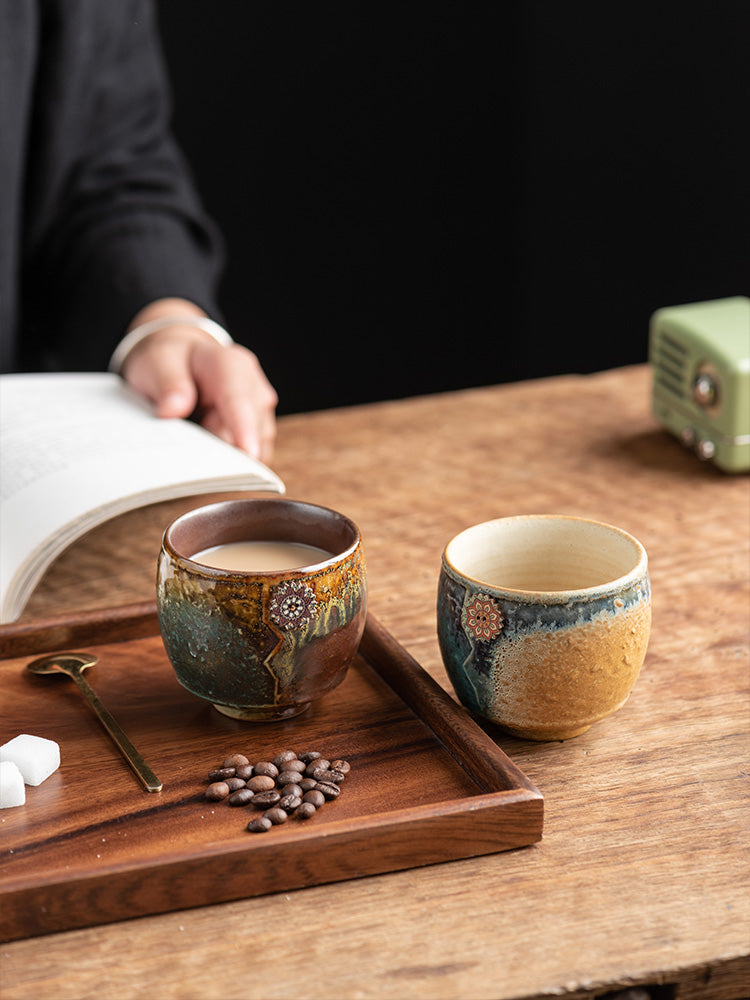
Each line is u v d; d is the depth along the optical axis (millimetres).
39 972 967
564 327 3256
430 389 3369
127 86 1824
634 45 2914
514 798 1021
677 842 1029
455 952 974
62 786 1055
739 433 1379
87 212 1736
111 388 1451
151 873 988
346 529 1104
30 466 1292
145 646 1169
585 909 994
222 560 1111
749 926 985
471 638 1067
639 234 3086
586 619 1054
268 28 2969
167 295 1629
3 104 1676
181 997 957
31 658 1158
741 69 2812
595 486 1390
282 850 999
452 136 3129
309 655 1070
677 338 1428
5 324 1777
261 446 1438
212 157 3059
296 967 968
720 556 1283
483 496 1377
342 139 3107
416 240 3230
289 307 3246
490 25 3008
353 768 1064
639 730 1106
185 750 1079
